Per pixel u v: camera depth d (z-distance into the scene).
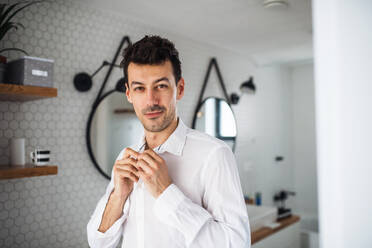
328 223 0.25
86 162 1.89
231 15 2.15
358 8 0.24
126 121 2.08
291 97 4.22
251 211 2.74
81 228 1.86
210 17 2.20
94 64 1.95
